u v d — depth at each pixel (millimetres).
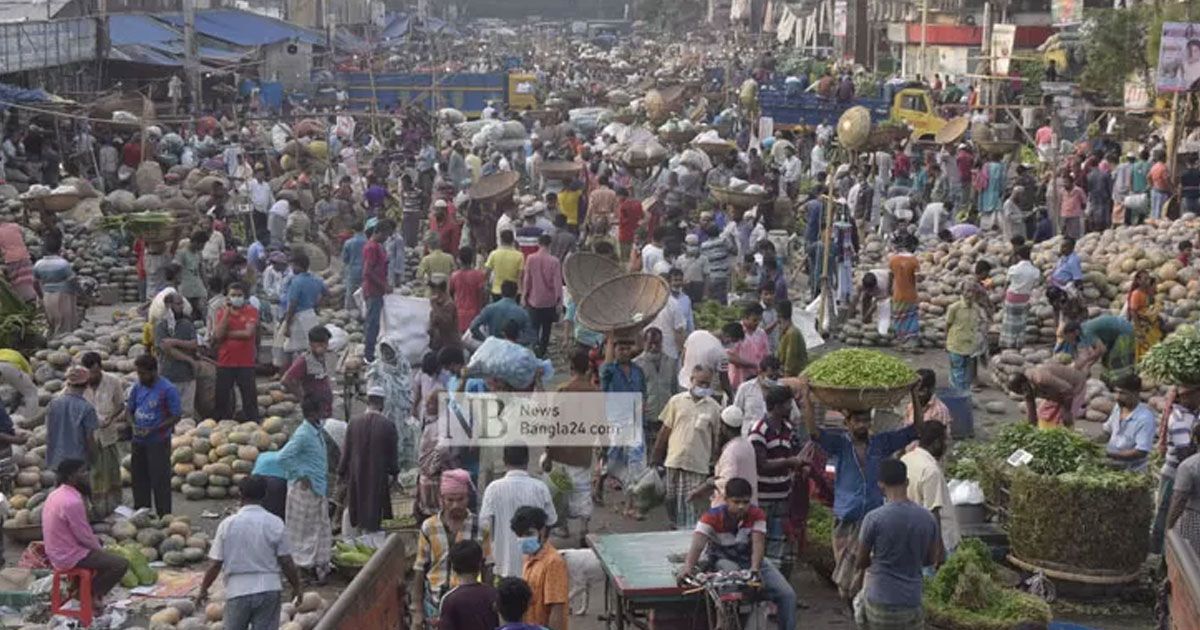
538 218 33938
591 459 19875
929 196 48625
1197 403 19156
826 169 51812
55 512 16984
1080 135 59812
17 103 49188
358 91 83625
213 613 17344
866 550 14867
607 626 15961
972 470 19547
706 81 95062
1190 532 16328
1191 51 41219
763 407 20000
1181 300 31281
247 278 30266
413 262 37750
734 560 14969
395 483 20891
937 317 33469
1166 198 40500
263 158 51781
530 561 14617
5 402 23859
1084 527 17656
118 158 49750
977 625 16328
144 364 20578
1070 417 21953
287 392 25641
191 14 62312
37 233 38562
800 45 136875
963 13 87938
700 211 36969
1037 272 29609
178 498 22438
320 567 18547
